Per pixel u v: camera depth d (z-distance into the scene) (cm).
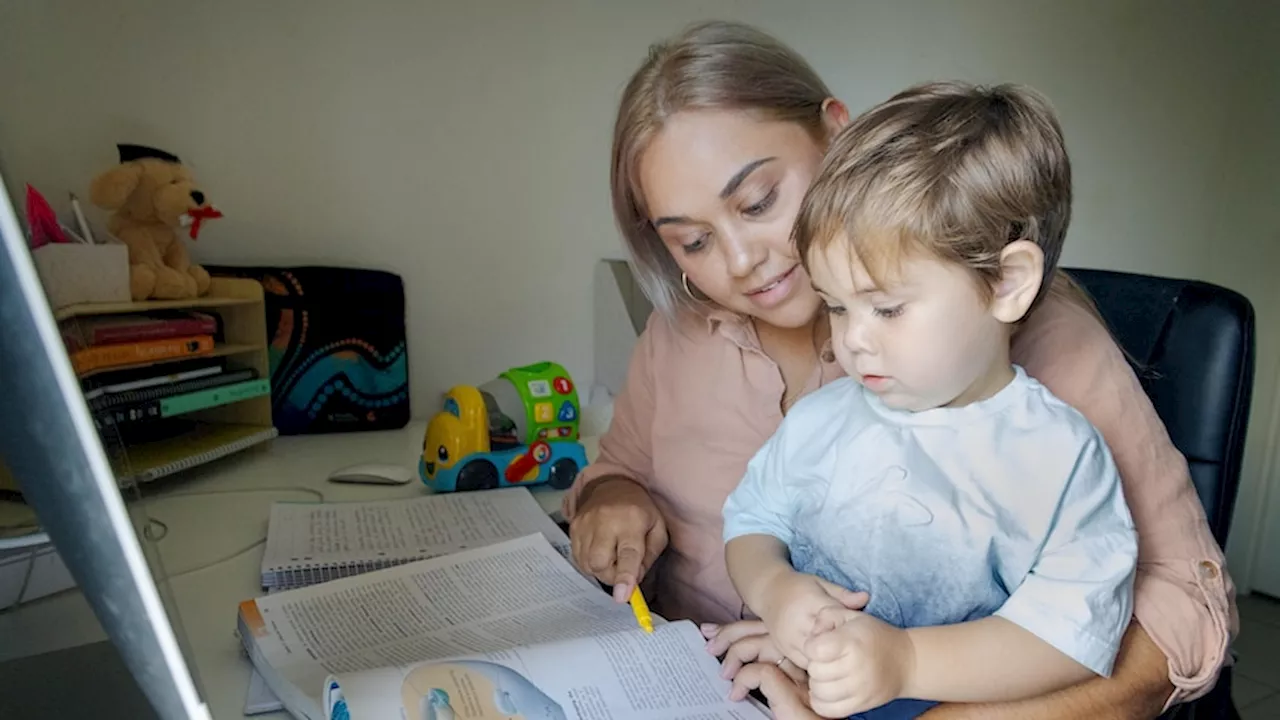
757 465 65
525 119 142
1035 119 51
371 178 134
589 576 77
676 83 67
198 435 116
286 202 130
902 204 47
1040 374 62
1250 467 210
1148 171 198
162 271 107
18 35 109
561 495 107
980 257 47
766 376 81
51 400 32
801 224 53
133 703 49
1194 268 211
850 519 55
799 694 55
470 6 135
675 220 69
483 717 52
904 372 50
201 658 63
